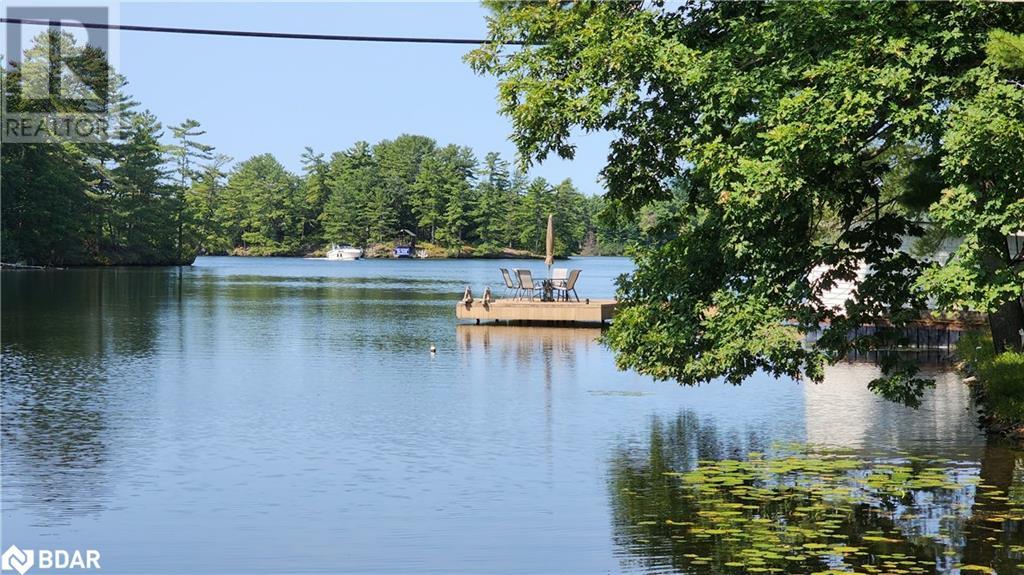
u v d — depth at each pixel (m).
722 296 15.94
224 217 172.62
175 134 153.38
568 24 16.75
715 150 14.83
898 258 16.41
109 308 47.28
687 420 18.78
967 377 24.14
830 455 15.40
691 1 17.02
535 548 10.70
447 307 51.34
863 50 14.35
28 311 44.62
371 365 27.09
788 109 13.95
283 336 35.09
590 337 35.66
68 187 100.31
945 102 14.73
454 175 167.38
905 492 12.87
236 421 18.30
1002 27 14.67
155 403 20.20
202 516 12.05
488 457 15.36
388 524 11.71
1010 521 11.45
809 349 28.53
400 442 16.50
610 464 14.84
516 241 168.62
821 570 9.75
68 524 11.70
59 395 21.00
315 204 176.12
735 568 9.87
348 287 73.19
